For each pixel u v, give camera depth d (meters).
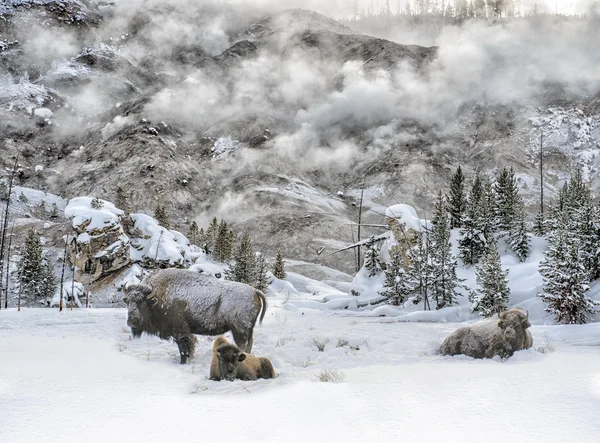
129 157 190.75
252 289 10.40
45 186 178.38
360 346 12.16
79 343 12.54
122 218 60.47
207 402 6.29
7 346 11.98
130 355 10.64
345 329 16.75
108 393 6.88
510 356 10.60
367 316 27.83
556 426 5.05
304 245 133.62
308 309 33.16
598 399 6.30
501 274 24.16
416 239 36.44
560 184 167.50
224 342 7.89
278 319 20.52
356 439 4.68
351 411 5.78
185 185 184.50
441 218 31.72
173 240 62.91
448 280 28.77
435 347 12.11
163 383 7.68
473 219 33.88
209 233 90.06
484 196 36.69
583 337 14.17
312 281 83.50
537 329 16.41
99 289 54.59
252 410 5.85
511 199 35.28
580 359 10.31
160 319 9.87
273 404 6.15
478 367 9.28
